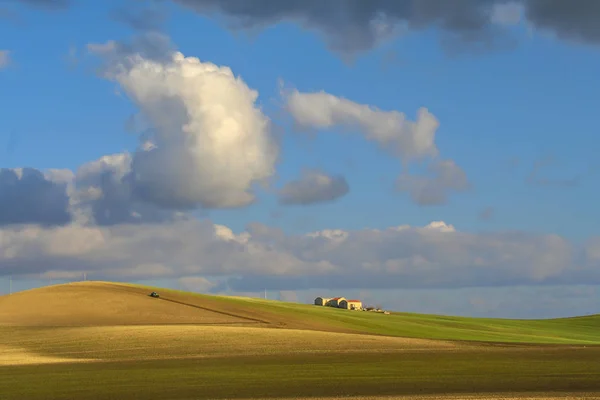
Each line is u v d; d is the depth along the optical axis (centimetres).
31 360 6712
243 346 7738
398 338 9312
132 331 8956
